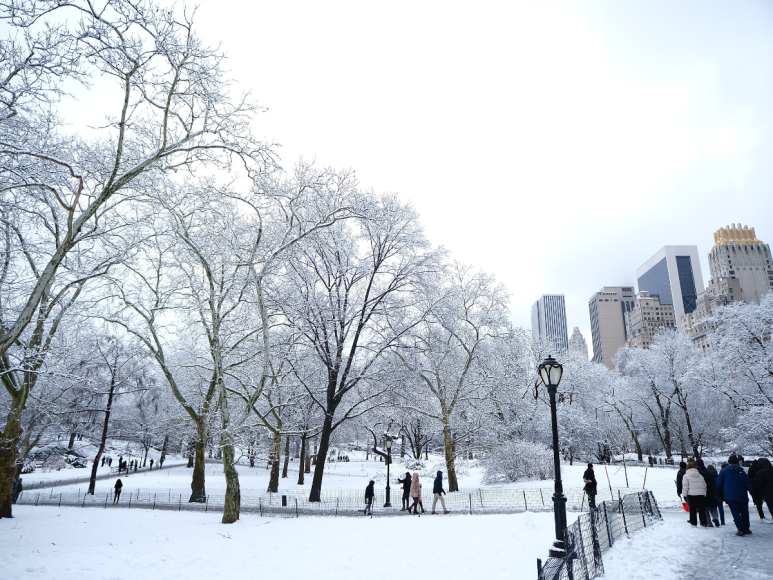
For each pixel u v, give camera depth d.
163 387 44.28
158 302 23.33
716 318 41.28
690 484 13.02
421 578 8.67
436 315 28.23
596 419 56.72
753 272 184.25
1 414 27.06
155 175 18.56
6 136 12.74
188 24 13.97
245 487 36.12
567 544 7.12
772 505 11.80
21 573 9.84
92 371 32.06
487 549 10.91
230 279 23.05
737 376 41.25
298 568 10.08
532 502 22.53
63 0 11.67
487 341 35.44
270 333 27.91
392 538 13.25
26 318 11.56
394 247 28.44
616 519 11.53
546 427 43.09
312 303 25.42
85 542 14.43
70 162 15.73
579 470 35.28
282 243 21.16
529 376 46.03
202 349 30.31
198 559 11.34
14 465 20.50
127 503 27.30
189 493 32.22
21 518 20.02
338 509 23.23
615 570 8.48
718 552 9.41
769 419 34.44
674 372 50.94
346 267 26.44
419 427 49.28
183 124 14.96
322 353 26.69
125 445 70.69
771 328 37.09
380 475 44.81
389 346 27.23
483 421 33.69
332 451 84.69
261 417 21.95
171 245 23.17
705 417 54.50
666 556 9.32
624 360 75.06
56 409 27.28
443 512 20.59
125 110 13.28
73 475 47.38
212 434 26.05
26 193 14.89
